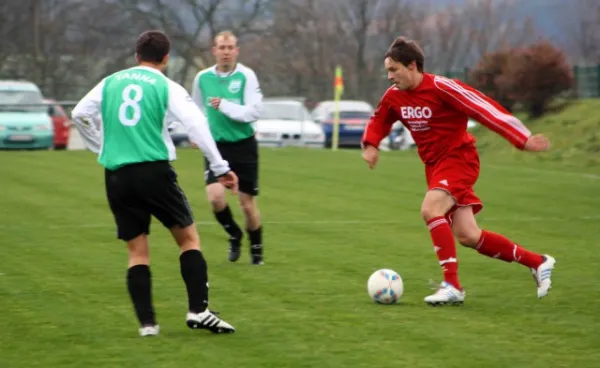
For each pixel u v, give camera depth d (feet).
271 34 500.33
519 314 70.33
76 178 183.42
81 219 127.65
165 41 63.36
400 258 97.35
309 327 65.82
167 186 61.36
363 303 74.49
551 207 144.15
